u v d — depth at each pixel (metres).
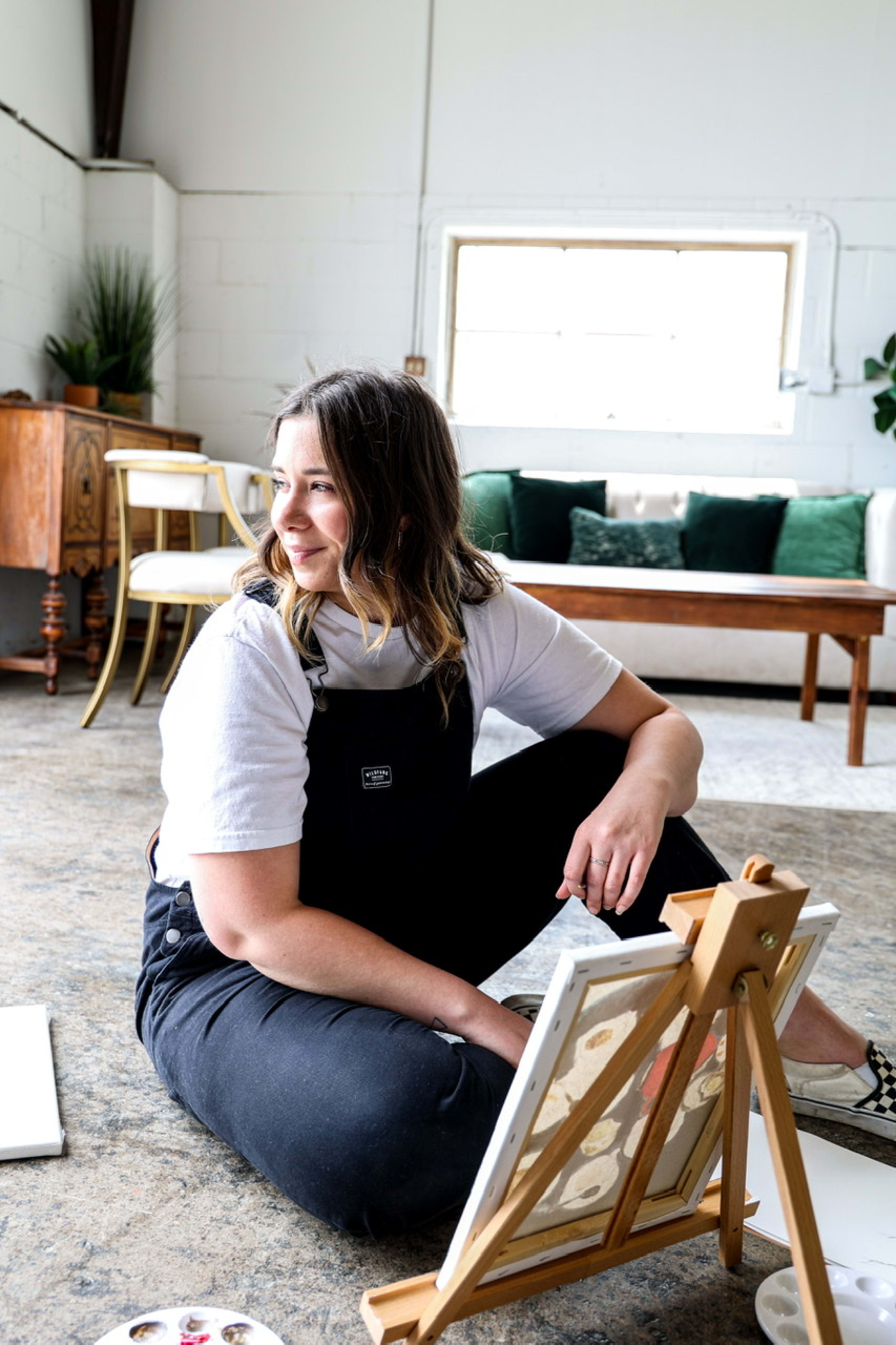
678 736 1.16
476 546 1.17
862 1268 1.01
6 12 4.25
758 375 5.39
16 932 1.74
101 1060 1.35
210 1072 1.06
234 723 0.96
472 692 1.13
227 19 5.23
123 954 1.68
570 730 1.23
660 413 5.46
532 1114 0.78
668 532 4.80
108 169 5.05
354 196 5.29
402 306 5.34
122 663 4.75
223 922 0.98
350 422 0.95
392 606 1.00
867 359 5.11
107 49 5.11
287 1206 1.07
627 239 5.34
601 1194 0.91
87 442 3.99
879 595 3.30
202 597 3.27
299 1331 0.90
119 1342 0.83
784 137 5.10
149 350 4.95
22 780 2.71
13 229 4.42
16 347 4.52
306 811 1.05
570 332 5.47
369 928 1.12
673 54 5.09
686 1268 1.01
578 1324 0.93
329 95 5.25
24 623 4.68
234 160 5.32
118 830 2.34
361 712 1.05
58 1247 0.99
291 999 1.05
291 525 0.98
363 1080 0.95
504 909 1.24
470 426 5.39
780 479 5.26
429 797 1.10
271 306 5.39
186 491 3.29
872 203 5.09
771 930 0.77
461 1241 0.82
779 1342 0.89
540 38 5.13
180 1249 1.00
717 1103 0.95
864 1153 1.23
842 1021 1.27
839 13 5.00
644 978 0.78
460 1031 1.00
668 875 1.12
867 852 2.46
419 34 5.16
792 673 4.60
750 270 5.35
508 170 5.21
